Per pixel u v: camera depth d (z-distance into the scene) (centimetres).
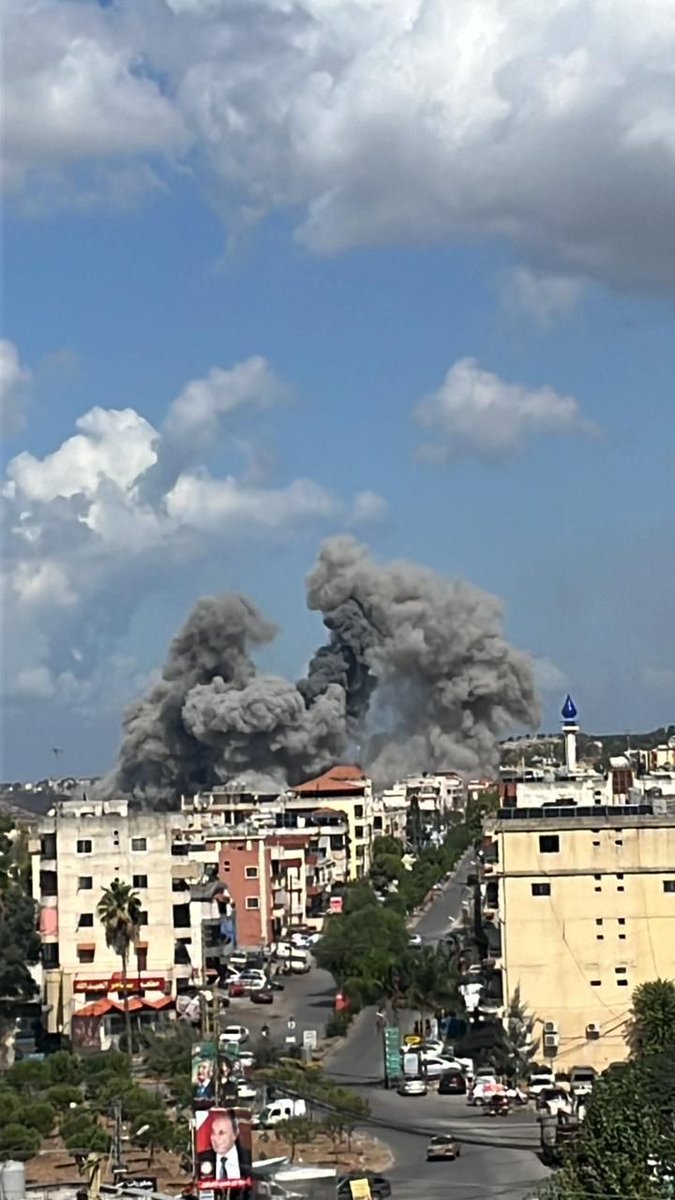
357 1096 12350
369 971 16000
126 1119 11825
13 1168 8756
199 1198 8256
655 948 13600
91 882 16088
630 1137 7856
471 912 18388
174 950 16125
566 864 13675
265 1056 13825
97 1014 15488
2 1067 14575
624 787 15988
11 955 15200
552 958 13612
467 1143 11306
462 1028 15162
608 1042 13500
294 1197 8794
